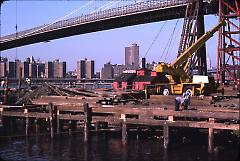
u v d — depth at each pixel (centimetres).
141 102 3338
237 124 2241
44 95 3903
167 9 8050
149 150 2395
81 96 3662
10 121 3192
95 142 2678
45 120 3175
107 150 2434
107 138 2797
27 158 2288
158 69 4125
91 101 3231
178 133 2645
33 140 2802
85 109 2669
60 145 2619
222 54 5775
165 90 4025
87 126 2667
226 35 5831
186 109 2589
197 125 2305
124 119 2547
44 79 11281
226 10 6175
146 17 8656
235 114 2206
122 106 2822
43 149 2516
